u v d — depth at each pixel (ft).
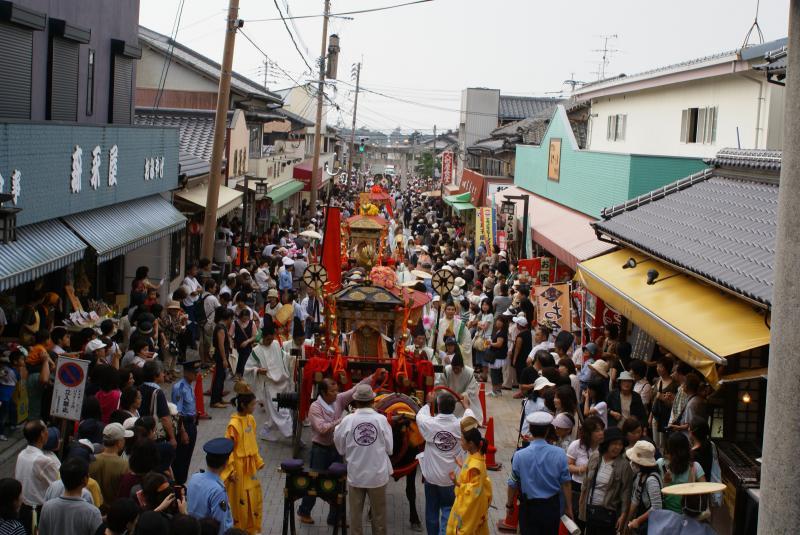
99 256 51.01
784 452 17.15
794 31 17.25
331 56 157.89
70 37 56.95
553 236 79.46
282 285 82.43
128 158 62.90
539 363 46.11
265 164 134.51
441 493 32.65
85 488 26.45
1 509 24.66
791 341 17.10
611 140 98.84
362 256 73.31
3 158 41.37
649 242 45.14
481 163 194.90
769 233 38.88
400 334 43.11
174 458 37.86
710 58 67.92
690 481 29.71
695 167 68.80
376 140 642.63
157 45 122.21
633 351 53.16
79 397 33.53
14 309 50.24
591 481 30.91
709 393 36.78
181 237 89.76
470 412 30.58
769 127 63.46
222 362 53.36
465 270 87.66
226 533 23.58
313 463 36.96
